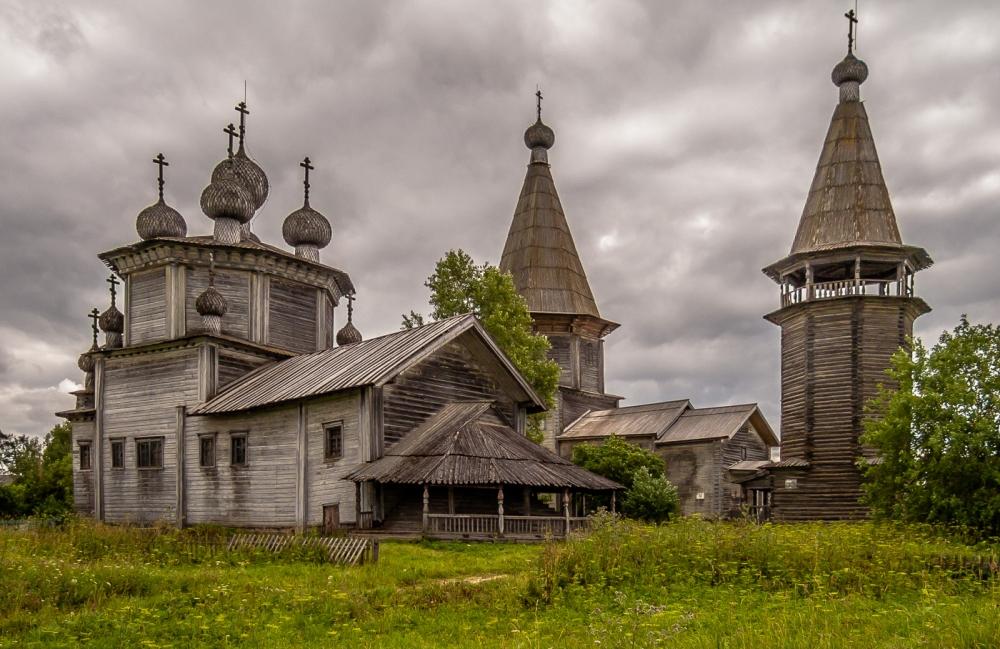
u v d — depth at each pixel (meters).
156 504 41.81
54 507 49.38
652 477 43.47
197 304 42.22
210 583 19.53
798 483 44.91
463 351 38.72
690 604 16.61
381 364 34.53
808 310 46.31
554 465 34.00
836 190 48.09
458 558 25.31
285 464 36.78
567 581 18.67
